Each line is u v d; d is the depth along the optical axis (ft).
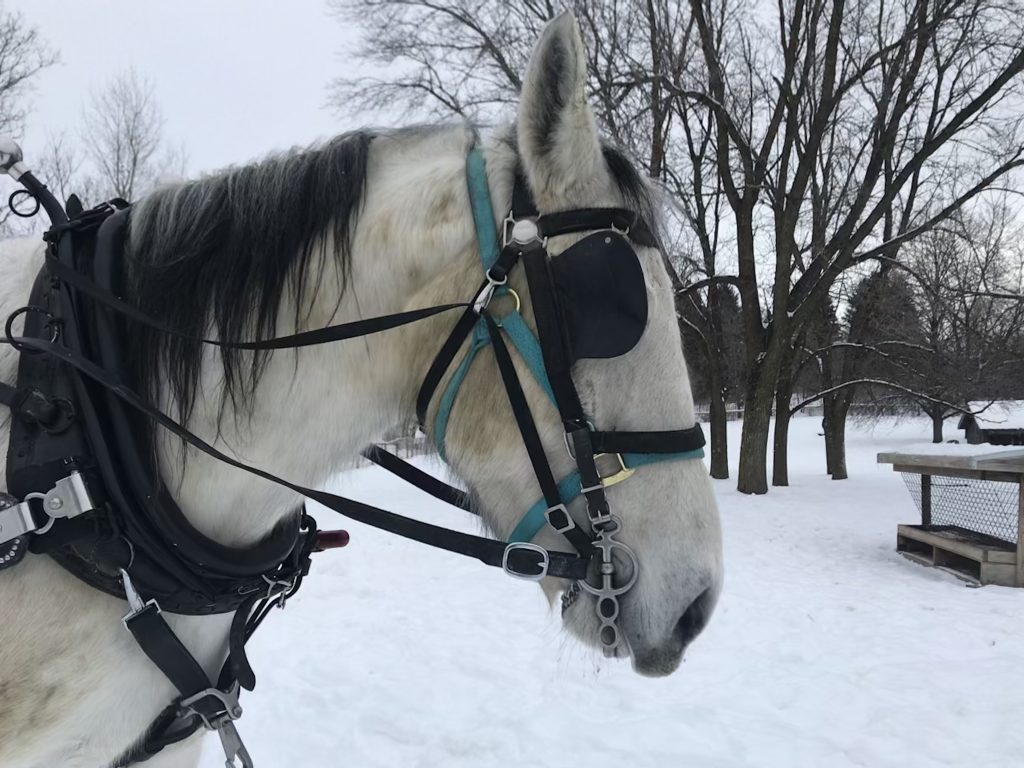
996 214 61.36
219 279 4.61
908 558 25.98
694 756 11.51
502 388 4.47
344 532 6.30
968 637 16.83
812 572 24.23
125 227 4.92
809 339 59.77
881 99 42.50
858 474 58.44
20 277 4.86
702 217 51.78
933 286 48.03
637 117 36.24
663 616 4.43
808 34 43.21
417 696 13.93
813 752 11.51
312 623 18.76
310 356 4.66
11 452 4.13
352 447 4.92
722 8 46.62
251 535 4.86
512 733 12.36
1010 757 11.10
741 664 15.48
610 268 4.28
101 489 4.17
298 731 12.46
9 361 4.48
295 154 5.15
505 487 4.64
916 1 40.65
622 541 4.46
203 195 4.83
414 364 4.69
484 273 4.48
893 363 55.26
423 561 25.84
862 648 16.26
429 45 50.03
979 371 59.98
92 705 4.19
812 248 46.98
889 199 42.34
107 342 4.37
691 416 4.71
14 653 4.03
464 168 4.80
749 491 44.60
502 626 18.45
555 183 4.49
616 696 13.87
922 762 11.07
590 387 4.42
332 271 4.70
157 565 4.29
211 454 4.12
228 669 4.86
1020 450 22.54
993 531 27.22
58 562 4.06
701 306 52.65
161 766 5.24
